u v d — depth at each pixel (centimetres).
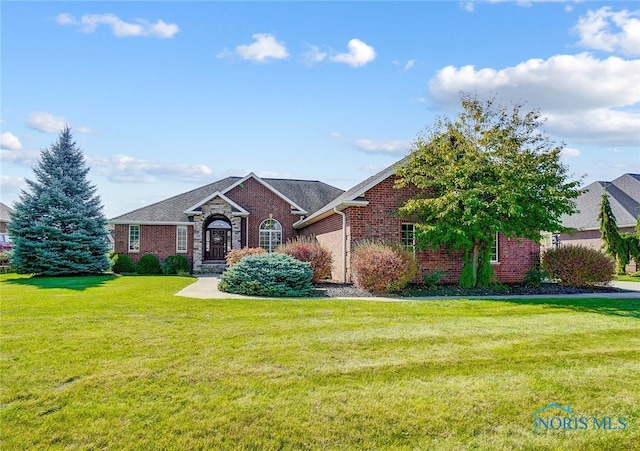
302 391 498
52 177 2439
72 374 551
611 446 384
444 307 1076
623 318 934
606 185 3134
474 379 539
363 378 542
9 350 659
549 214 1357
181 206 2741
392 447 377
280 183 3080
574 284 1567
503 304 1129
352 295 1329
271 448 375
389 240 1602
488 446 381
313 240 1839
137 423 418
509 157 1390
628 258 2520
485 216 1328
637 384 525
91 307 1050
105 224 2528
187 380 532
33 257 2283
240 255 1872
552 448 379
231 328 821
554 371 571
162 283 1725
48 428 408
